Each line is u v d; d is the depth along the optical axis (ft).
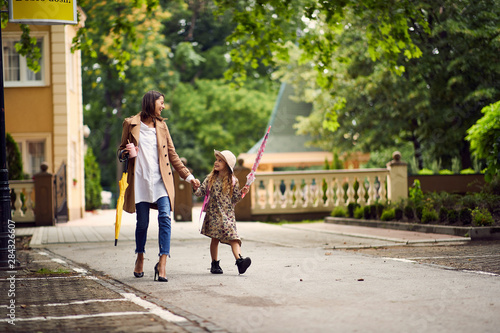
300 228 51.49
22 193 62.13
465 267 27.07
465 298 19.47
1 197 30.14
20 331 16.10
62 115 72.74
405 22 48.49
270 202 67.72
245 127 153.58
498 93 67.26
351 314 17.34
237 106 151.84
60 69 72.64
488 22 65.36
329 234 45.96
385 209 51.70
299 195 63.98
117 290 22.25
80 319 17.42
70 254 36.60
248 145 156.56
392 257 31.35
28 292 22.29
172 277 25.05
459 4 65.46
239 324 16.28
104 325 16.55
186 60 147.54
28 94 72.69
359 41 77.15
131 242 43.21
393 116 80.12
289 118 112.88
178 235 47.06
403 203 51.65
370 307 18.26
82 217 79.87
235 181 25.67
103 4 107.45
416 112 74.59
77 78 82.02
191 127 152.56
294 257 31.50
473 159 70.13
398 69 49.65
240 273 25.27
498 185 50.70
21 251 40.04
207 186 25.59
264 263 29.04
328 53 52.65
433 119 72.43
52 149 72.69
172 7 151.94
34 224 61.67
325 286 22.06
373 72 79.61
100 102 146.82
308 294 20.53
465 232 40.24
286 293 20.79
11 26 72.23
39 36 72.74
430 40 69.21
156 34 125.49
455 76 68.28
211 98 155.43
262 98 155.74
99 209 99.04
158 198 24.61
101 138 157.79
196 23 167.22
